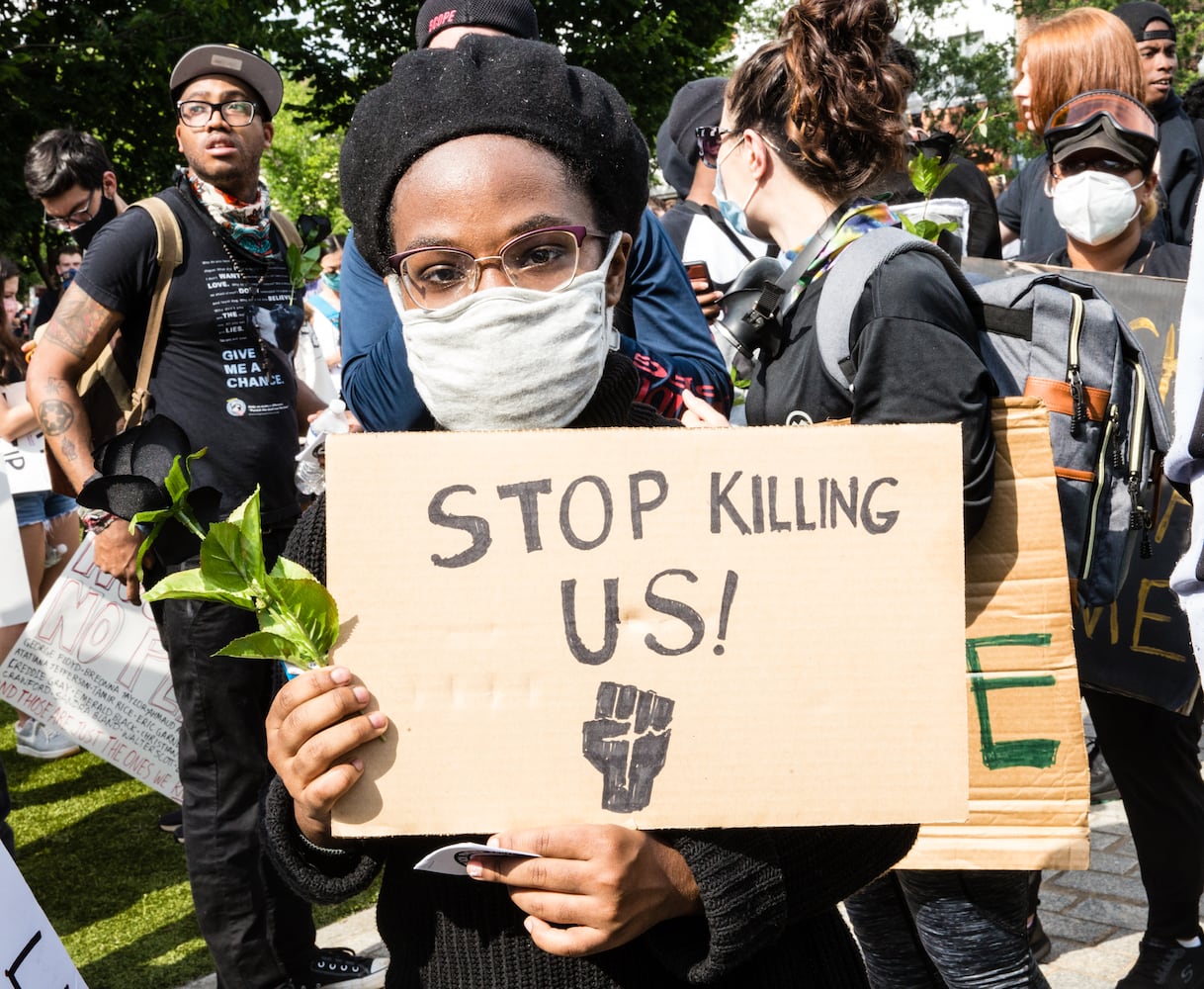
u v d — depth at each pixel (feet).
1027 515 6.02
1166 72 16.05
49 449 10.07
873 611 4.09
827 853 4.42
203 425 10.08
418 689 4.02
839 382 6.45
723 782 4.03
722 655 4.07
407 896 4.46
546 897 3.90
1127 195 10.49
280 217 11.13
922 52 30.17
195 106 10.13
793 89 7.05
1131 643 8.43
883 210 7.12
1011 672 6.02
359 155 4.57
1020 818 6.02
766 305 7.09
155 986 11.00
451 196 4.33
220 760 9.64
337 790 3.92
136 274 9.89
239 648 3.89
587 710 4.04
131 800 16.10
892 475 4.13
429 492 4.08
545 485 4.10
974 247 15.05
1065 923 11.07
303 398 12.26
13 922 4.32
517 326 4.40
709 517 4.10
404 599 4.04
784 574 4.09
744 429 4.14
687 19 66.08
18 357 17.11
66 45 42.39
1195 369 5.03
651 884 3.95
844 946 4.72
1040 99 11.41
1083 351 7.30
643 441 4.12
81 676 11.61
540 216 4.36
